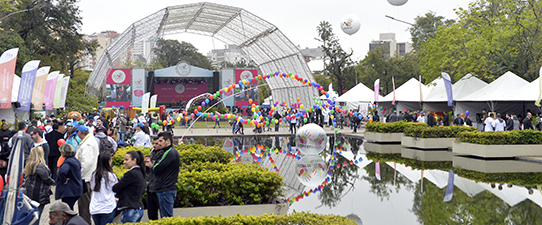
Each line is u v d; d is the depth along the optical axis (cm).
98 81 5331
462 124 2595
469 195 1000
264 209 812
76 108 3466
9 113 2128
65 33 4338
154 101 4047
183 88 6138
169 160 635
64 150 670
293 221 534
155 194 669
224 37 5281
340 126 3891
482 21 2844
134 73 5031
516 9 2800
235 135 2980
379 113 4116
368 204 930
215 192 817
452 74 3328
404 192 1050
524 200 941
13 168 623
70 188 664
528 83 2759
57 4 4191
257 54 4956
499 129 1964
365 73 6375
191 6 4116
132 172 593
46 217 796
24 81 1784
